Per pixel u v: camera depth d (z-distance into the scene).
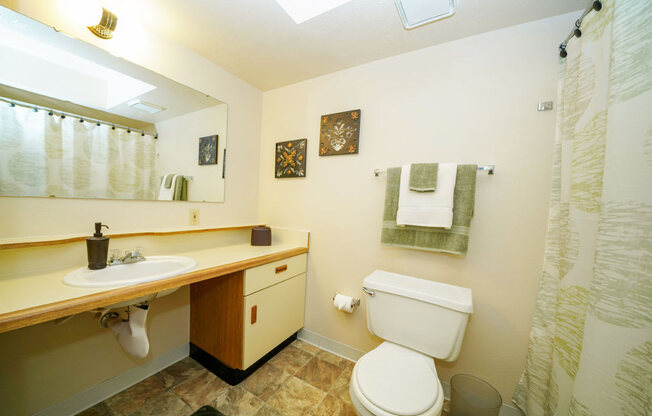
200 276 1.09
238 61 1.60
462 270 1.29
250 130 1.97
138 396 1.27
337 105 1.69
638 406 0.63
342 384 1.41
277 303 1.55
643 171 0.64
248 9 1.14
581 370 0.75
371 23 1.20
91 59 1.11
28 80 0.96
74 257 1.08
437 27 1.21
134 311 1.08
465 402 1.10
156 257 1.28
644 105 0.64
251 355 1.38
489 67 1.23
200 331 1.55
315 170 1.79
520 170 1.16
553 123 1.10
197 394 1.30
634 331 0.65
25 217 0.98
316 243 1.79
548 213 1.10
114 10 1.15
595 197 0.83
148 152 1.36
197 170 1.61
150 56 1.30
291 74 1.75
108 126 1.20
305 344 1.81
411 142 1.43
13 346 0.99
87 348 1.18
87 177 1.14
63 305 0.72
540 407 1.06
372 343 1.58
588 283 0.85
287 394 1.32
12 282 0.88
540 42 1.12
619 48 0.69
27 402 1.02
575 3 1.01
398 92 1.47
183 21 1.23
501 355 1.21
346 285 1.67
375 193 1.55
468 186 1.21
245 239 1.95
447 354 1.09
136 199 1.32
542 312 1.08
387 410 0.80
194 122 1.56
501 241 1.20
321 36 1.32
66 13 1.02
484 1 1.03
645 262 0.63
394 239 1.39
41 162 1.01
